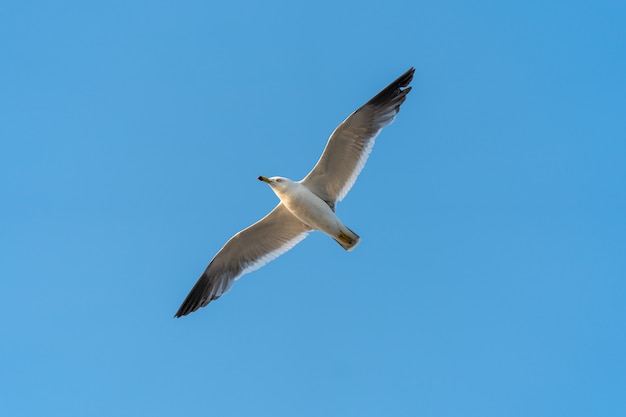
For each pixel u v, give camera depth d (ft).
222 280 58.23
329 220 53.16
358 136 53.47
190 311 58.23
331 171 53.98
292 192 53.01
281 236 57.21
